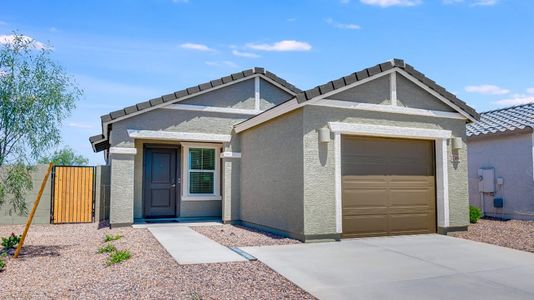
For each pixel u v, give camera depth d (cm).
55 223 1422
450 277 655
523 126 1415
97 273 678
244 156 1337
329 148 970
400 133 1045
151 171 1470
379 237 1024
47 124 864
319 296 554
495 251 857
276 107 1042
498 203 1498
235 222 1343
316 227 945
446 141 1116
